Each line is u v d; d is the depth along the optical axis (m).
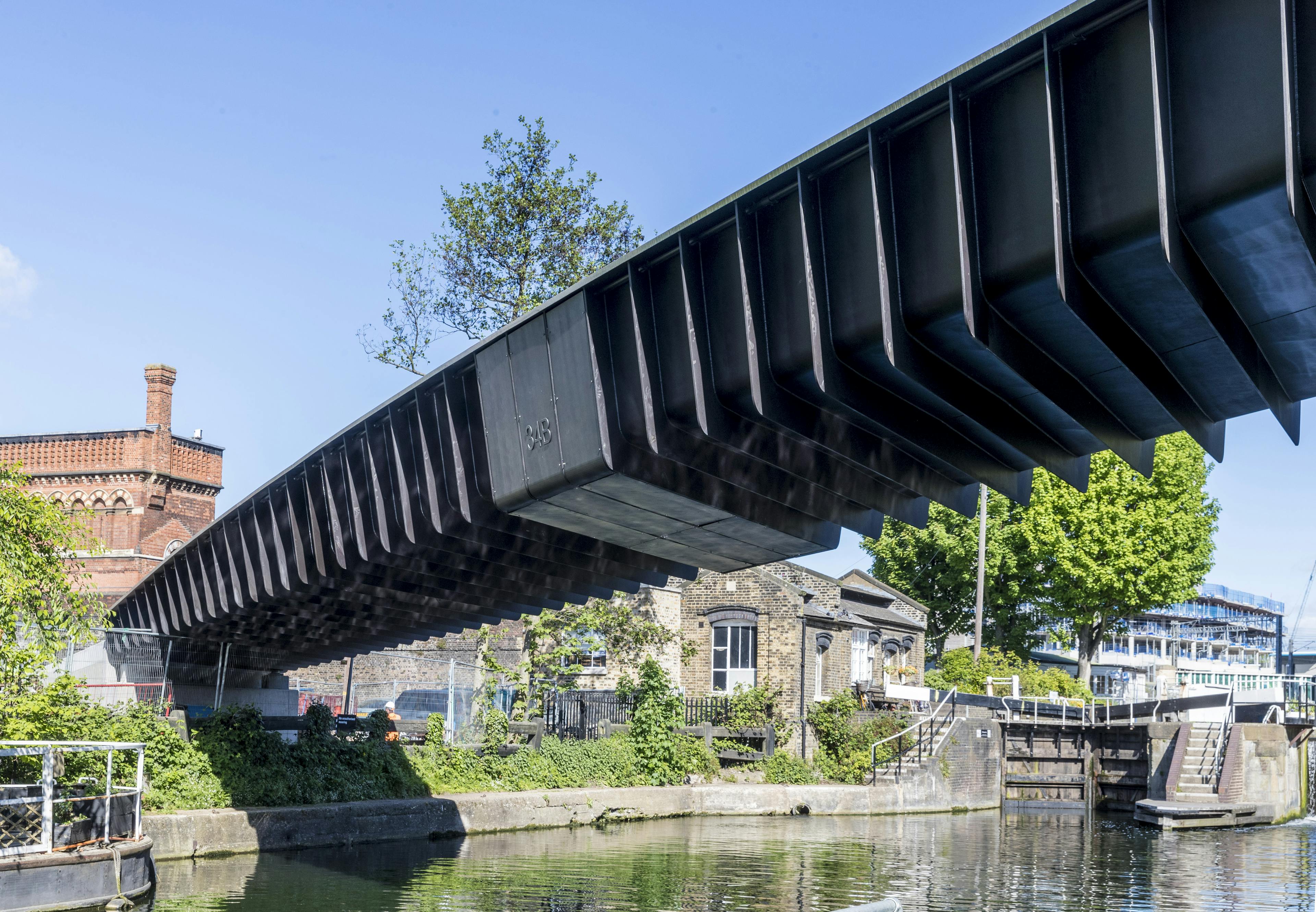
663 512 13.62
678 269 11.69
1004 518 53.62
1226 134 7.80
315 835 20.70
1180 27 8.07
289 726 25.11
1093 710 37.19
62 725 18.42
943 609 57.59
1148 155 8.16
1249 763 32.00
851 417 11.45
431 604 23.31
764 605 34.75
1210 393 10.70
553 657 33.56
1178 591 50.22
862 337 10.02
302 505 19.38
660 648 35.16
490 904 15.54
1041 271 8.75
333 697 38.91
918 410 11.66
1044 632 61.44
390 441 16.83
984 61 8.82
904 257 9.66
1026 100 8.90
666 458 12.00
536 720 30.97
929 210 9.52
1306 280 8.74
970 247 8.92
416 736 30.53
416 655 39.66
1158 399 10.55
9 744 14.55
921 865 20.84
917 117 9.55
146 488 42.84
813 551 15.34
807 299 10.49
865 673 38.50
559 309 12.67
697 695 34.56
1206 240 8.25
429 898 15.92
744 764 32.44
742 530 14.46
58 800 14.48
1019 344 9.91
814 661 34.94
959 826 28.67
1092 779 36.12
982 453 12.71
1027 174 8.87
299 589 20.06
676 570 18.59
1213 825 29.67
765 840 23.97
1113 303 9.12
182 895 15.42
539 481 12.92
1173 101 8.07
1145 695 53.56
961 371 10.47
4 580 19.03
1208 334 9.53
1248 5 7.77
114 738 19.62
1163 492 50.50
